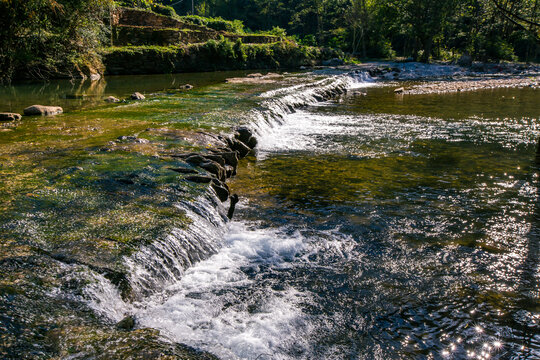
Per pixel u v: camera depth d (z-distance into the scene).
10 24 23.81
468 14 54.56
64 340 3.44
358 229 7.05
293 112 18.59
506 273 5.74
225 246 6.32
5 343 3.23
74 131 10.76
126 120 12.38
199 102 16.38
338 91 26.39
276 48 49.16
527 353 4.25
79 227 5.34
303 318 4.77
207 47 41.22
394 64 50.25
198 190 7.00
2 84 24.02
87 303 4.05
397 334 4.54
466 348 4.33
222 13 100.19
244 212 7.59
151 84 25.30
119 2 50.19
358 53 65.31
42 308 3.79
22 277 4.16
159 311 4.61
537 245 6.51
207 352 4.00
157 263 5.03
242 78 29.61
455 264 5.98
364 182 9.38
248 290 5.24
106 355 3.29
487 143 13.05
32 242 4.85
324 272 5.76
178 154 8.65
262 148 12.22
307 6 85.88
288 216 7.49
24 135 10.27
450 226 7.19
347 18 66.19
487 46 52.66
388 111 19.38
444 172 10.14
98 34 29.92
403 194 8.66
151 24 43.28
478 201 8.29
